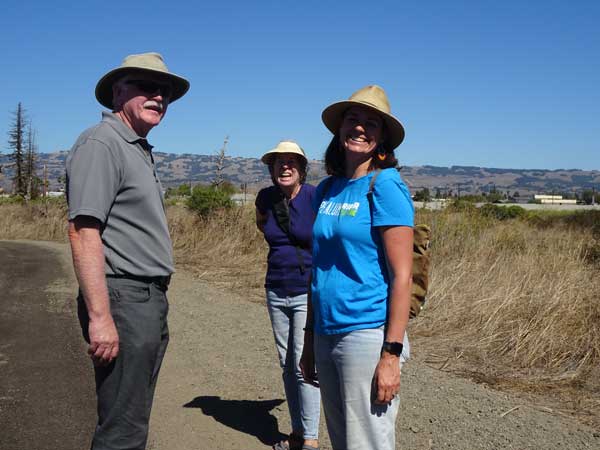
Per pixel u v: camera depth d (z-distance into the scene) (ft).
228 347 22.13
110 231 9.67
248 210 54.85
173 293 32.53
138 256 9.77
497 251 37.76
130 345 9.60
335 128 10.54
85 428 14.98
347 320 9.47
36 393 17.31
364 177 9.82
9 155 215.51
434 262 34.32
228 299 30.89
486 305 23.88
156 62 10.33
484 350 20.77
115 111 10.42
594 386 17.34
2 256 51.83
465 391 16.85
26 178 215.51
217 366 20.07
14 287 35.47
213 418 15.98
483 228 44.47
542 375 18.39
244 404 17.01
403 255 9.30
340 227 9.64
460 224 42.16
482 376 18.35
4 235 80.43
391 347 9.24
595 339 19.90
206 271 40.04
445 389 17.03
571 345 20.04
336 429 10.25
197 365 20.20
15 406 16.29
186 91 10.98
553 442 13.69
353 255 9.55
